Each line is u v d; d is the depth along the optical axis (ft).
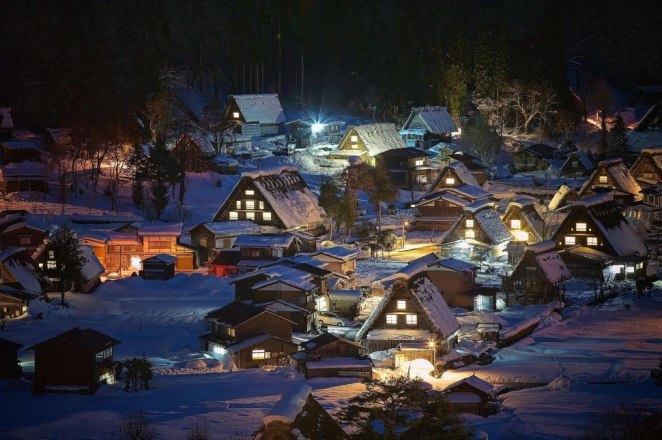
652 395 161.68
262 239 264.72
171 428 149.18
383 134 395.96
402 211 336.49
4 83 400.26
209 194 336.29
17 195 316.19
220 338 199.82
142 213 317.63
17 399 167.02
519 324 214.48
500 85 433.89
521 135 431.84
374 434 111.65
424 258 234.58
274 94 413.39
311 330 215.10
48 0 431.43
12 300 220.84
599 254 260.62
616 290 250.98
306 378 178.40
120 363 180.75
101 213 310.24
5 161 343.67
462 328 214.07
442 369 185.16
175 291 246.88
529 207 287.69
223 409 158.71
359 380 176.65
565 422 145.79
